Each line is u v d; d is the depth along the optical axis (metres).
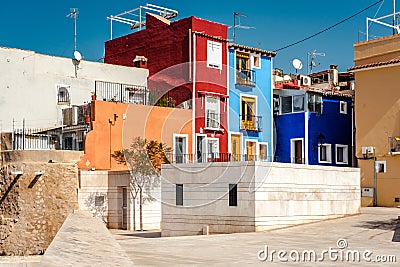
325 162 37.47
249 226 19.88
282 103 38.31
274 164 20.52
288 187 21.02
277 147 37.97
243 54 37.19
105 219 27.92
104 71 36.94
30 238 25.69
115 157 30.05
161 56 37.34
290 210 21.03
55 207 26.23
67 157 27.75
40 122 33.81
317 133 37.22
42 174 26.27
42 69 34.81
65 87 34.94
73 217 15.13
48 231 25.95
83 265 8.88
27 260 22.69
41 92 34.06
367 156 32.38
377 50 32.91
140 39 39.09
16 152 26.80
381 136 31.98
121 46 40.53
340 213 23.44
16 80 33.31
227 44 36.41
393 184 31.19
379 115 32.16
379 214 24.70
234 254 13.87
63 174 26.64
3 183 26.34
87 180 27.67
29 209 25.91
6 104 32.84
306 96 36.97
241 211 20.14
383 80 32.12
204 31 35.94
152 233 24.83
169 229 22.06
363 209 28.45
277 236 18.33
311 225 21.19
